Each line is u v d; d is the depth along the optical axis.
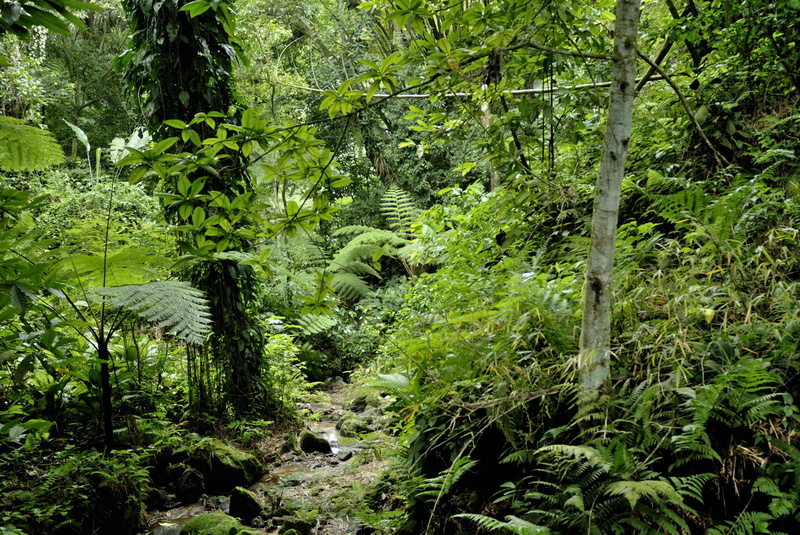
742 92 2.93
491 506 1.86
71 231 3.60
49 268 2.61
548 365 1.99
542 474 1.75
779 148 2.58
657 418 1.65
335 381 7.49
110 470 2.85
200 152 1.77
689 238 2.19
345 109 1.79
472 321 2.21
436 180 10.73
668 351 1.79
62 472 2.65
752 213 2.14
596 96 2.70
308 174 1.81
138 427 3.45
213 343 4.36
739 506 1.45
